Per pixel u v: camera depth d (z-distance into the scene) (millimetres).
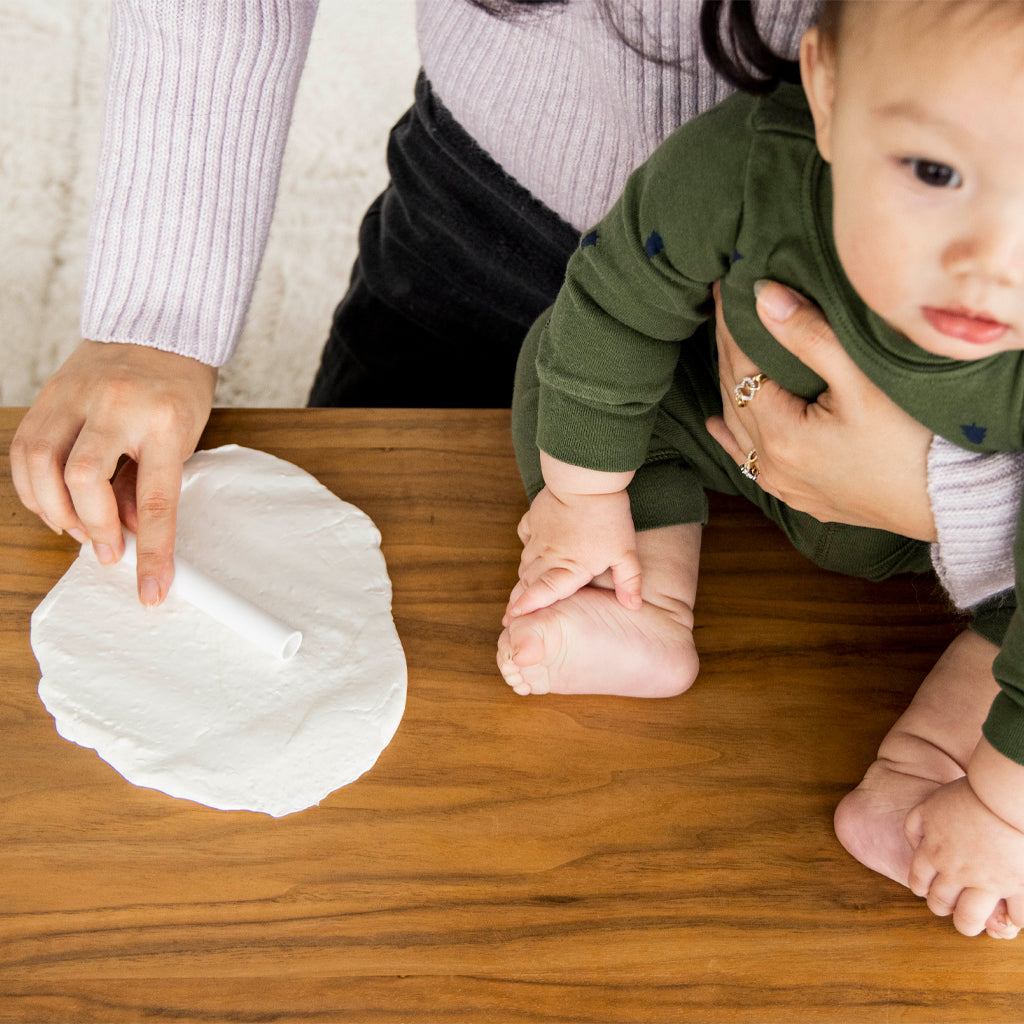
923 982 650
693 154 617
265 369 1780
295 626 786
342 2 2203
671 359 738
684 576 811
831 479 684
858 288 511
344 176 1996
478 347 1167
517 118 891
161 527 786
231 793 697
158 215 847
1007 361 557
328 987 629
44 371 1717
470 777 724
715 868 691
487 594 830
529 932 656
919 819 660
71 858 670
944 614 837
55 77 2031
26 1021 610
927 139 445
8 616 796
